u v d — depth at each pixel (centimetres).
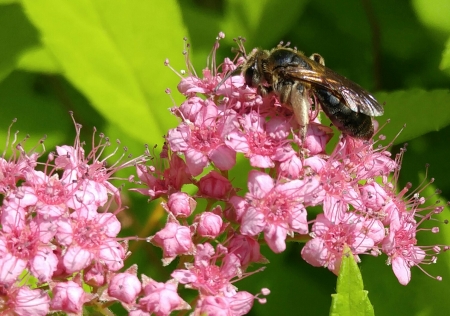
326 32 23
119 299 20
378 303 21
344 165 20
